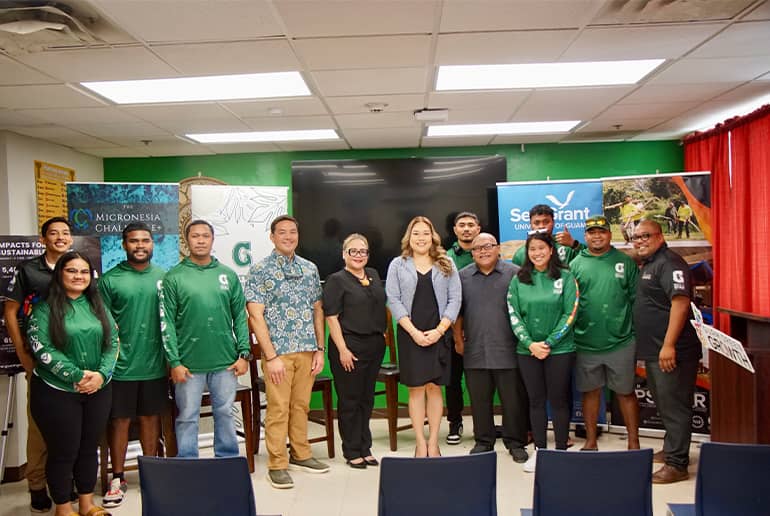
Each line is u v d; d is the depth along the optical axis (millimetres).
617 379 3959
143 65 3473
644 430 4719
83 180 6164
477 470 1957
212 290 3658
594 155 6379
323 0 2674
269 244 5051
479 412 4172
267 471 4105
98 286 3576
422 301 3824
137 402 3650
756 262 4895
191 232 3672
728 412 3381
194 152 6367
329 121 5055
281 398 3830
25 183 5203
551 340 3832
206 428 5398
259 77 3799
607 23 3021
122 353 3568
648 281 3752
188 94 4125
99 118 4688
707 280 4512
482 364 4070
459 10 2814
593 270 4008
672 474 3652
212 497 2033
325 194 5875
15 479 4180
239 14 2801
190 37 3070
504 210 4922
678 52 3482
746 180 5051
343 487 3764
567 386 3928
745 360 2855
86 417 3195
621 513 1988
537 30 3096
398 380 4516
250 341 4336
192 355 3609
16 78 3639
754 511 1959
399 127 5352
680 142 6301
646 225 3777
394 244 5879
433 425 3996
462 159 5898
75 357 3094
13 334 3496
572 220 4781
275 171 6535
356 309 4004
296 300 3885
